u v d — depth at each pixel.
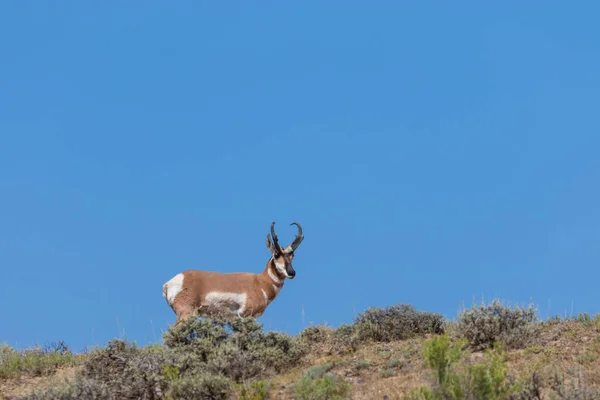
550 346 52.47
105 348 56.34
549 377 43.03
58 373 58.72
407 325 62.41
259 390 46.00
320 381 46.28
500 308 55.69
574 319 61.34
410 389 42.34
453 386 35.97
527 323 54.94
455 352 37.56
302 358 58.12
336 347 60.97
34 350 64.56
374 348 57.72
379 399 42.50
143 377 49.50
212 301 71.38
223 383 46.59
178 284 71.12
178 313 70.50
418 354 52.84
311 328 66.94
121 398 48.84
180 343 56.50
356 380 48.81
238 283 73.00
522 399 38.47
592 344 51.69
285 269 74.81
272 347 56.44
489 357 38.41
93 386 47.34
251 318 59.03
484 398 36.12
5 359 62.41
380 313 63.72
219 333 57.22
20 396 49.12
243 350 55.88
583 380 42.78
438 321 63.16
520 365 47.53
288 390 47.22
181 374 50.06
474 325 54.62
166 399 46.81
